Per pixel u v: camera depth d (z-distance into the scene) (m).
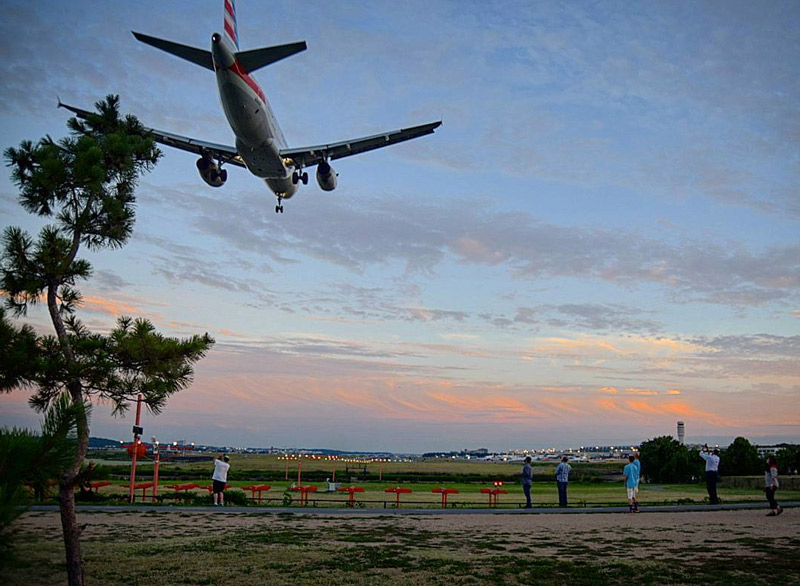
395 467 131.00
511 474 94.81
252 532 18.02
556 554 14.88
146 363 11.77
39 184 12.12
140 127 13.86
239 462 135.00
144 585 11.30
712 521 21.94
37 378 10.96
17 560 5.63
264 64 32.31
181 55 32.53
